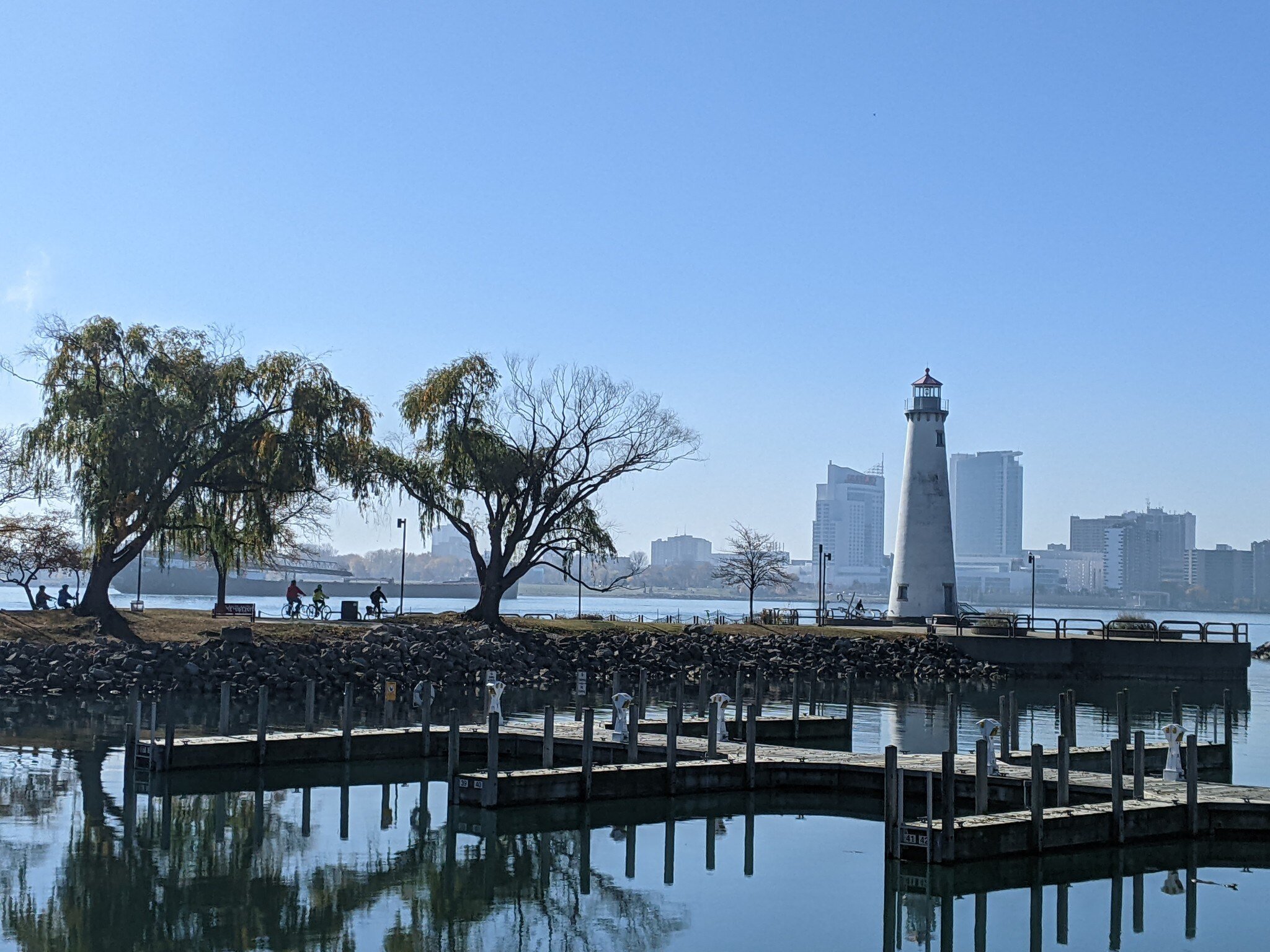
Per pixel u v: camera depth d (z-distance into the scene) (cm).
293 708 5303
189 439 6150
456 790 3222
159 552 6675
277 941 2212
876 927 2364
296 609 7762
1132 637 8300
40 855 2712
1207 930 2384
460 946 2216
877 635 8394
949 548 9719
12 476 7275
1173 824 2953
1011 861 2716
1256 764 4356
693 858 2845
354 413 6581
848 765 3516
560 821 3175
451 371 7394
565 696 6131
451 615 7675
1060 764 2894
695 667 7362
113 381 6175
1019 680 7788
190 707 5206
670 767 3441
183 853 2773
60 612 6306
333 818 3164
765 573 11706
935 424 9762
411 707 5359
